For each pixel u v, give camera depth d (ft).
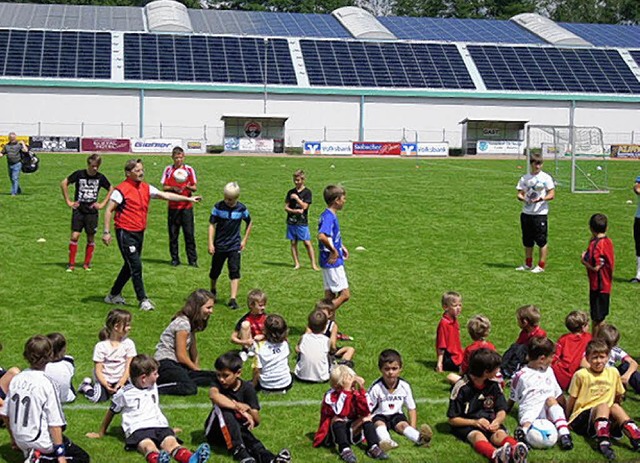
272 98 206.18
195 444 30.78
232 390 30.53
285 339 36.88
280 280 58.49
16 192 94.07
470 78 216.54
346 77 211.20
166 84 200.85
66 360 34.22
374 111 210.18
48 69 199.11
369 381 38.09
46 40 209.15
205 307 36.86
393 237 75.97
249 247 69.77
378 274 60.95
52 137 173.68
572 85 217.97
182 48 213.66
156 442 29.73
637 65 229.45
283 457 28.37
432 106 211.82
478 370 31.42
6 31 210.38
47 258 63.00
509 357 38.42
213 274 50.88
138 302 50.85
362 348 43.24
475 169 145.69
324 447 30.89
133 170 48.42
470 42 231.71
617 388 32.60
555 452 30.78
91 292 53.06
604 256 43.19
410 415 32.30
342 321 48.49
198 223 80.07
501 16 357.82
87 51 207.51
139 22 228.22
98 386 34.71
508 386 37.55
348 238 74.95
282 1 358.43
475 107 213.25
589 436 32.14
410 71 216.13
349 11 246.68
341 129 209.26
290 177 122.21
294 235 62.18
